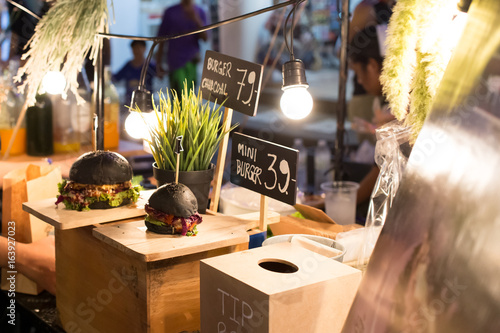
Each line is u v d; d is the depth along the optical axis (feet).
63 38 5.97
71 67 6.08
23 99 9.41
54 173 6.56
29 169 6.75
